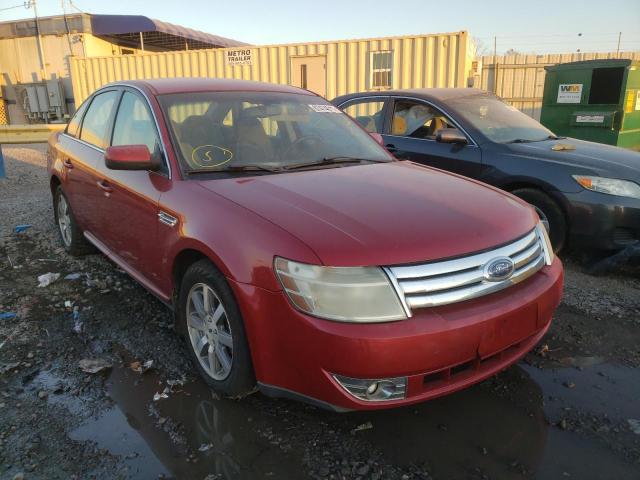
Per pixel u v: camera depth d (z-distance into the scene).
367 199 2.69
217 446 2.42
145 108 3.51
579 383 2.94
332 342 2.14
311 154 3.51
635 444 2.44
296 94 4.10
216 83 3.86
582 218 4.55
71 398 2.78
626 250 4.51
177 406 2.71
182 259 2.94
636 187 4.41
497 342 2.35
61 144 4.86
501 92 16.38
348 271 2.18
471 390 2.87
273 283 2.29
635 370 3.06
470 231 2.44
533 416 2.65
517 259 2.51
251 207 2.57
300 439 2.47
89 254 4.97
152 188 3.13
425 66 12.97
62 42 20.44
